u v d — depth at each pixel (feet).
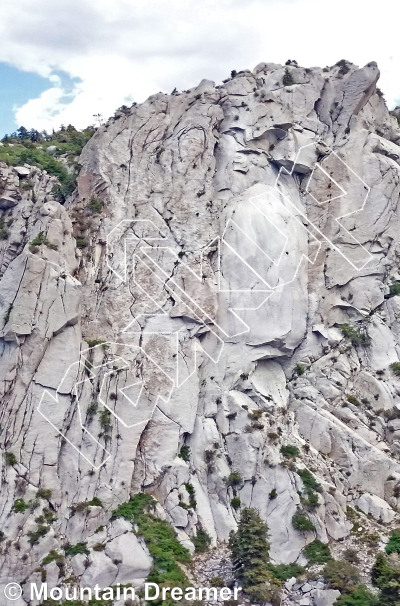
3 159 296.92
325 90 306.76
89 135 342.85
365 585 222.28
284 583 224.74
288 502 238.89
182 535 238.27
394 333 276.00
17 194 281.54
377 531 239.09
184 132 289.12
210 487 245.86
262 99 296.10
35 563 225.76
